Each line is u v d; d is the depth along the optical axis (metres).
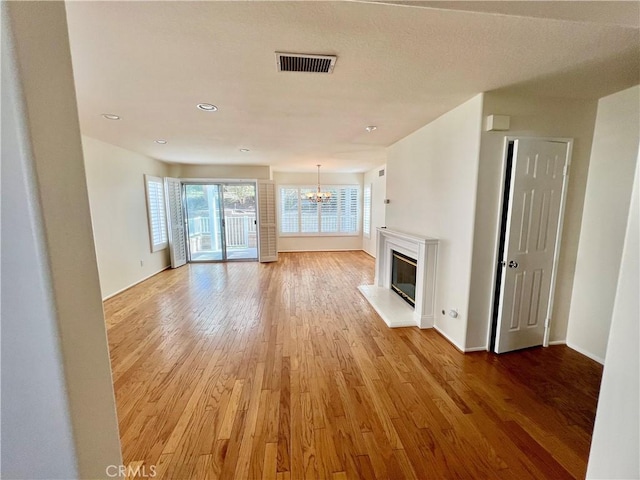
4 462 0.73
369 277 5.47
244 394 2.04
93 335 0.83
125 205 4.68
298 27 1.41
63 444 0.74
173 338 2.92
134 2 1.21
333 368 2.37
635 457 0.80
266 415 1.83
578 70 1.91
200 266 6.52
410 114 2.85
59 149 0.71
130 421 1.78
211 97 2.35
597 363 2.46
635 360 0.78
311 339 2.90
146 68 1.84
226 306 3.89
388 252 4.44
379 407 1.90
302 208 8.15
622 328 0.81
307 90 2.22
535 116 2.41
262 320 3.40
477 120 2.38
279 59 1.74
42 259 0.67
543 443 1.61
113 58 1.71
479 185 2.45
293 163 6.35
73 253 0.75
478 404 1.93
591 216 2.55
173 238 6.25
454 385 2.14
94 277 0.83
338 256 7.64
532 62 1.79
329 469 1.46
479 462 1.49
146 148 4.59
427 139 3.23
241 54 1.68
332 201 8.21
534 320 2.67
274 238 6.92
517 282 2.55
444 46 1.59
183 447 1.59
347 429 1.71
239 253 7.63
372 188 7.42
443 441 1.62
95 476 0.83
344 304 3.97
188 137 3.80
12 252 0.66
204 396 2.02
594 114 2.49
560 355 2.59
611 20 0.99
